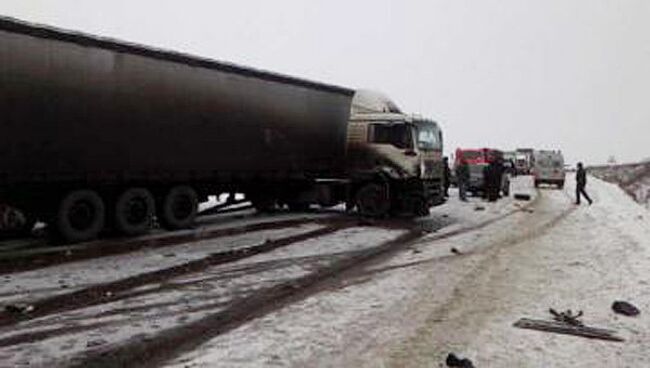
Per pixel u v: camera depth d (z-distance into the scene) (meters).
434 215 21.34
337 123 20.72
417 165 19.31
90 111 13.32
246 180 18.39
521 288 9.59
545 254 12.80
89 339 6.91
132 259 11.84
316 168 20.23
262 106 18.08
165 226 16.02
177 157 15.51
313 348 6.64
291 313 8.05
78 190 13.64
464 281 10.09
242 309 8.25
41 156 12.47
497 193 28.11
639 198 34.34
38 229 15.73
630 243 14.27
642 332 7.40
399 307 8.38
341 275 10.60
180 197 16.17
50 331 7.19
